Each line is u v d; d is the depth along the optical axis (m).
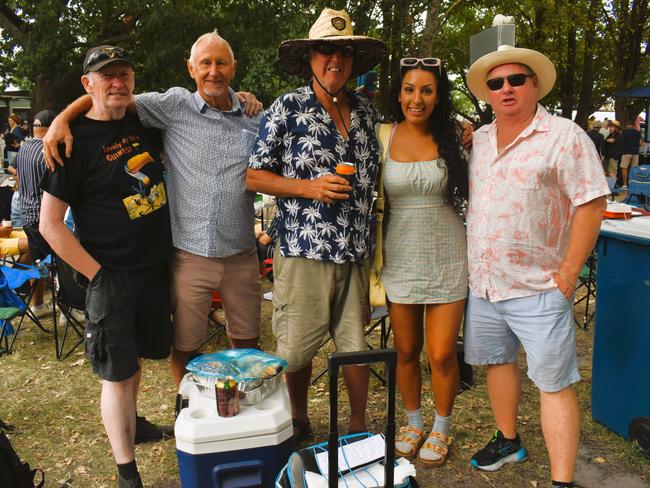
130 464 2.67
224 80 2.82
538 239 2.49
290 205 2.67
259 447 2.29
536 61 2.41
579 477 2.87
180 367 3.07
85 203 2.57
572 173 2.38
